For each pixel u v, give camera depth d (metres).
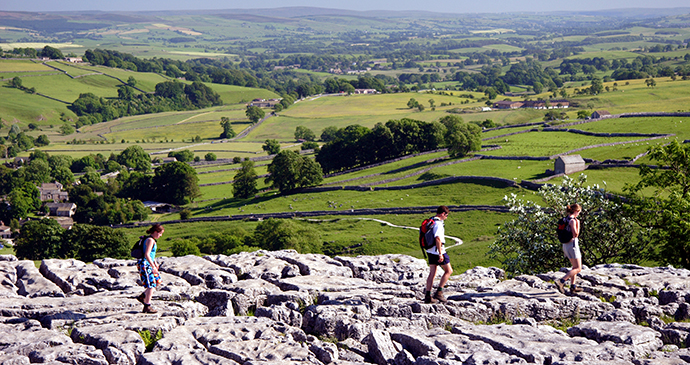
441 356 11.51
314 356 11.83
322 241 91.12
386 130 162.88
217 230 112.06
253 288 16.06
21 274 17.75
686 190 34.00
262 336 12.60
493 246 35.56
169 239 109.69
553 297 15.78
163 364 10.83
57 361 10.73
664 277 18.25
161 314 13.93
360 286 17.05
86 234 89.56
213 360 11.02
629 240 33.22
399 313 14.75
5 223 149.62
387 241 87.38
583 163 110.19
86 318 13.40
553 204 33.34
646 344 12.15
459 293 16.64
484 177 114.88
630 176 103.19
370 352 12.42
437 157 149.75
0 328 12.50
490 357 10.84
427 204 107.69
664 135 129.38
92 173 184.75
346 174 152.00
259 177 170.88
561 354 11.25
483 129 179.25
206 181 175.00
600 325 13.33
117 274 18.36
